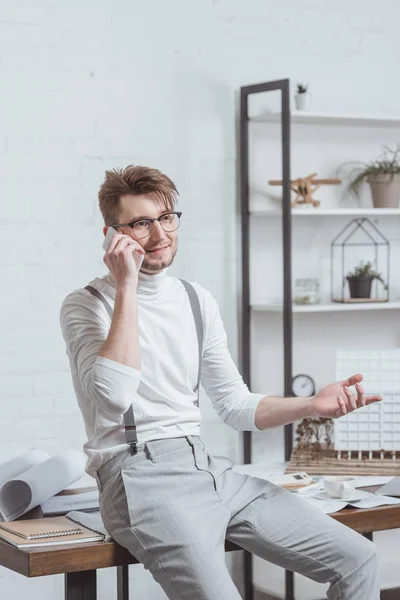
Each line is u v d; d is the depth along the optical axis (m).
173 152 4.21
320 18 4.52
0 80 3.85
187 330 2.42
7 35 3.86
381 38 4.67
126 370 2.14
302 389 4.52
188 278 4.26
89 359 2.22
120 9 4.07
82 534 2.29
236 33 4.34
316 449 3.12
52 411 3.96
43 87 3.93
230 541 2.40
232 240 4.36
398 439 3.04
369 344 4.71
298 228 4.54
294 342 4.54
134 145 4.12
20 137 3.89
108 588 3.79
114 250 2.22
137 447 2.25
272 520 2.32
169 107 4.20
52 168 3.96
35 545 2.21
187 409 2.37
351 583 2.25
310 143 4.55
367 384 3.06
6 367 3.88
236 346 4.39
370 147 4.68
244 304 4.34
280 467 3.07
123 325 2.17
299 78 4.49
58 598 3.84
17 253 3.89
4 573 3.76
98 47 4.04
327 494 2.66
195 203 4.27
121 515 2.21
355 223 4.66
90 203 4.03
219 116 4.30
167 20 4.18
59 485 2.67
